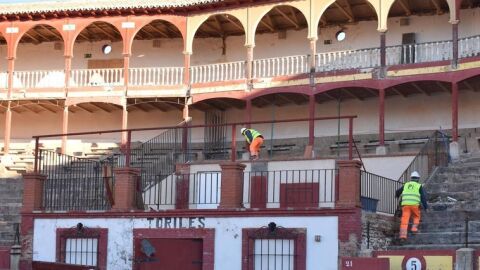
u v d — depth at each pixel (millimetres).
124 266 22484
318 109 41438
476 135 37562
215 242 21484
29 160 41469
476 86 36969
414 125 39156
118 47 46094
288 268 20578
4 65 46719
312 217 20500
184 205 24844
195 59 45188
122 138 42188
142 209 23328
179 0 40938
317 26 38875
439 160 30344
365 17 41062
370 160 33688
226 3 40156
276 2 39156
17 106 43656
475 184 26344
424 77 35688
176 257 21984
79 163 31094
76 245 23266
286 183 24078
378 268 17891
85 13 42312
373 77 36844
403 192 21578
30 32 45406
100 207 25062
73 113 45812
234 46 44469
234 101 41344
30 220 23984
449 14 39031
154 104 43250
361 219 20359
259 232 20938
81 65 46344
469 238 21375
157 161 35281
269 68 39688
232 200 21578
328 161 26609
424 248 20875
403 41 40062
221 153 41469
